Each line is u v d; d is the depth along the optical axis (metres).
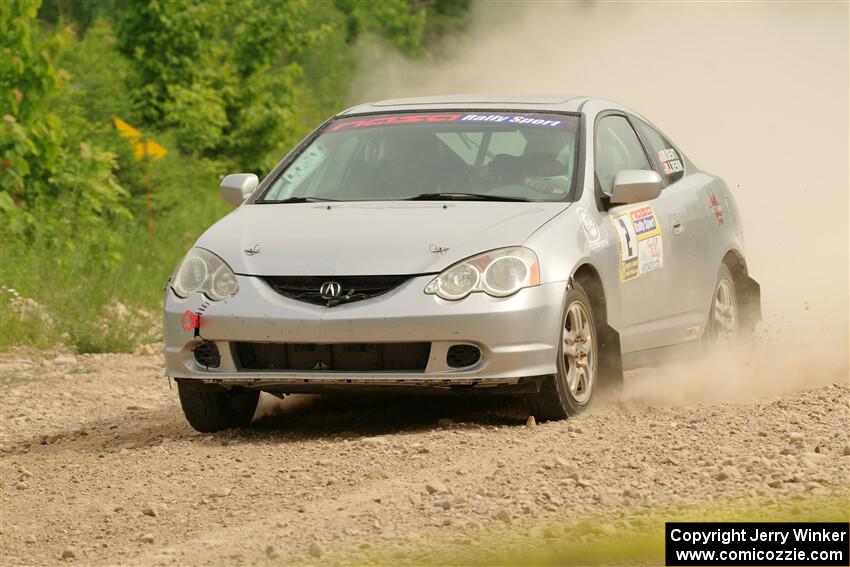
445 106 32.94
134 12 93.75
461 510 21.27
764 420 27.39
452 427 28.23
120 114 86.19
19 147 59.19
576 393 28.66
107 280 55.66
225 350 27.78
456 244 27.28
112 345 47.41
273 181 31.88
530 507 21.00
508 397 31.61
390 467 24.88
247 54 98.62
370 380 26.89
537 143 31.08
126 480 25.25
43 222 59.78
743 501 20.69
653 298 31.95
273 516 21.88
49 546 21.08
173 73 93.88
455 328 26.53
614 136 33.19
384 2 166.62
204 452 27.30
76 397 37.72
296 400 33.25
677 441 25.61
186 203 78.25
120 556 20.14
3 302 48.66
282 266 27.55
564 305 27.75
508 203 29.39
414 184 30.45
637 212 31.66
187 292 28.30
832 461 23.14
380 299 26.78
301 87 136.62
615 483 22.47
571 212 29.16
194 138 91.69
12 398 37.56
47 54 61.19
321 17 153.62
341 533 20.31
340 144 32.19
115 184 65.88
